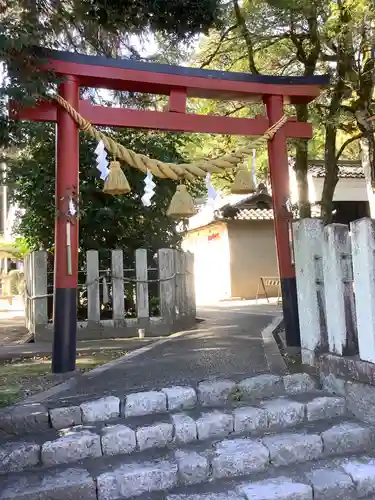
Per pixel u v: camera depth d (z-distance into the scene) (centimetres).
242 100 606
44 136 661
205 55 995
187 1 518
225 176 1278
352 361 396
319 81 593
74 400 384
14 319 1168
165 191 870
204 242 1995
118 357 579
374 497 318
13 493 291
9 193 826
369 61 838
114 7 527
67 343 493
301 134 601
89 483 303
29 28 447
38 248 885
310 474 329
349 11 788
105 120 525
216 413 376
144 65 526
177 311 827
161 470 316
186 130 559
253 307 1303
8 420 350
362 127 883
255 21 825
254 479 325
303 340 474
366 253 380
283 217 584
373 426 372
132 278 808
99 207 825
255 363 494
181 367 491
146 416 378
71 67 498
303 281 470
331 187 849
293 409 386
